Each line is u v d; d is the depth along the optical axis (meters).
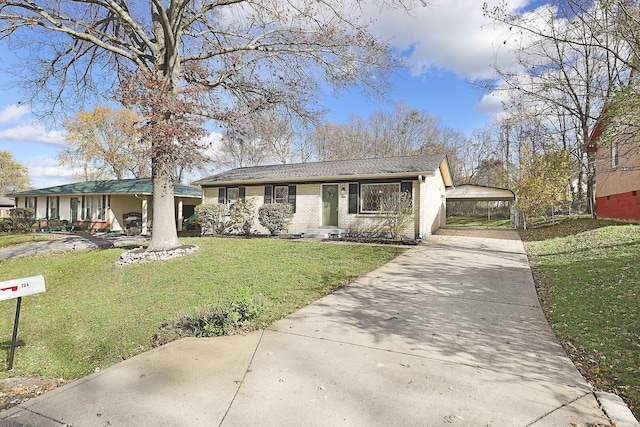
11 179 48.62
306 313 4.81
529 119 12.09
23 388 3.39
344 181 14.47
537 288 6.00
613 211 14.35
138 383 2.89
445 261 8.55
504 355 3.40
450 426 2.28
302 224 15.37
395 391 2.73
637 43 5.37
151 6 10.64
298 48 10.53
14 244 16.20
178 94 10.01
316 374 3.03
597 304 4.71
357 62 10.34
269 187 16.12
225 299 5.69
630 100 5.39
